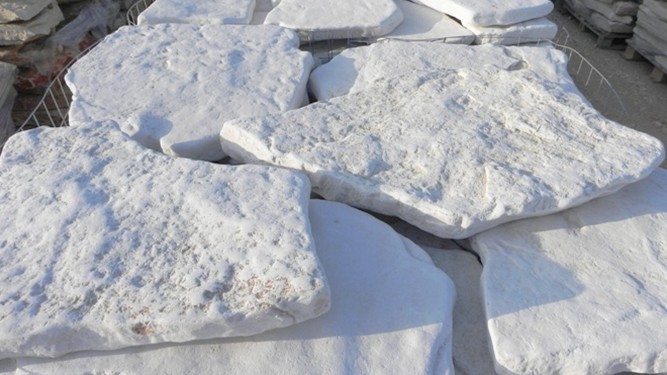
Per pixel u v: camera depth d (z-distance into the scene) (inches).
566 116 69.7
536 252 58.5
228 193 57.0
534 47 99.3
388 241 59.9
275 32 100.2
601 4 195.5
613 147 64.4
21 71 134.0
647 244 58.7
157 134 74.8
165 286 47.6
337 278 54.9
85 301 46.7
